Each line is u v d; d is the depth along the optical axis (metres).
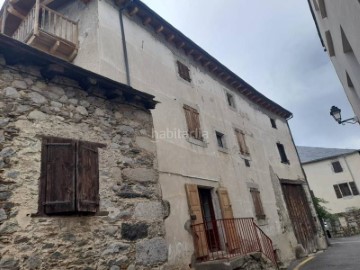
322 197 25.45
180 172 7.00
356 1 3.01
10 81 3.52
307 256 11.23
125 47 7.24
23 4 7.99
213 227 7.51
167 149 6.96
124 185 4.19
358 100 6.55
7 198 3.04
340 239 18.83
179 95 8.45
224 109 10.68
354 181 24.53
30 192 3.22
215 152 8.82
